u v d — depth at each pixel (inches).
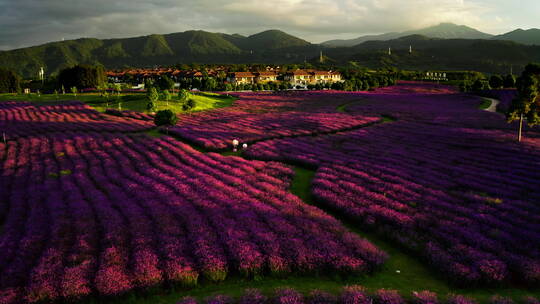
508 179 1042.7
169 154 1485.0
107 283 550.9
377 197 936.9
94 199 918.4
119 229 738.2
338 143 1760.6
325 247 658.8
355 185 1047.0
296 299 506.6
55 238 702.5
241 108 3400.6
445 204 864.9
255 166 1322.6
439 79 7116.1
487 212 815.7
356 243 682.2
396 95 4690.0
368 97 4345.5
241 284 594.9
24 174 1220.5
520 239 676.7
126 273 585.0
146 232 724.7
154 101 3100.4
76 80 5032.0
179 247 660.1
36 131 2050.9
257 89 5620.1
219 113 2999.5
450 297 515.8
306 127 2222.0
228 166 1300.4
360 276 611.2
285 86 5915.4
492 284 576.1
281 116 2768.2
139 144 1699.1
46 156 1480.1
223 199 920.9
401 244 714.8
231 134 2006.6
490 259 611.8
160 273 581.0
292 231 727.1
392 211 830.5
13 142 1777.8
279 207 883.4
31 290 537.6
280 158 1470.2
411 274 625.9
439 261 620.4
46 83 5944.9
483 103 3688.5
